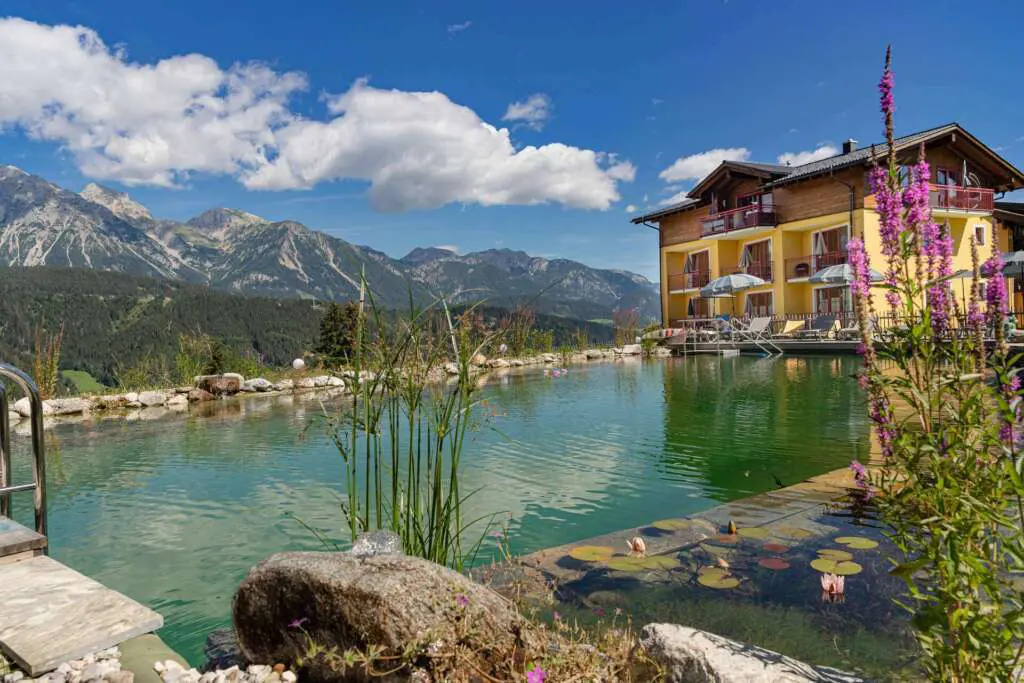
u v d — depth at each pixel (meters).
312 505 5.14
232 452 7.40
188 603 3.46
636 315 28.11
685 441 7.37
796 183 25.09
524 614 2.84
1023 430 1.68
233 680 2.26
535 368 18.34
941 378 1.75
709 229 30.02
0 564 3.06
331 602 2.21
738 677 2.05
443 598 2.25
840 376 13.66
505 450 7.03
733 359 20.30
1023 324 11.67
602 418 9.16
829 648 2.46
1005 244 26.64
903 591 2.92
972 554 1.62
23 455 7.56
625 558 3.50
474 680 2.09
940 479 1.65
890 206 1.98
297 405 11.82
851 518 4.04
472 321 3.30
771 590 3.02
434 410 3.21
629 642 2.52
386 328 3.13
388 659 2.09
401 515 3.21
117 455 7.41
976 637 1.59
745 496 5.12
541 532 4.39
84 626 2.44
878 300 17.91
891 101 2.00
